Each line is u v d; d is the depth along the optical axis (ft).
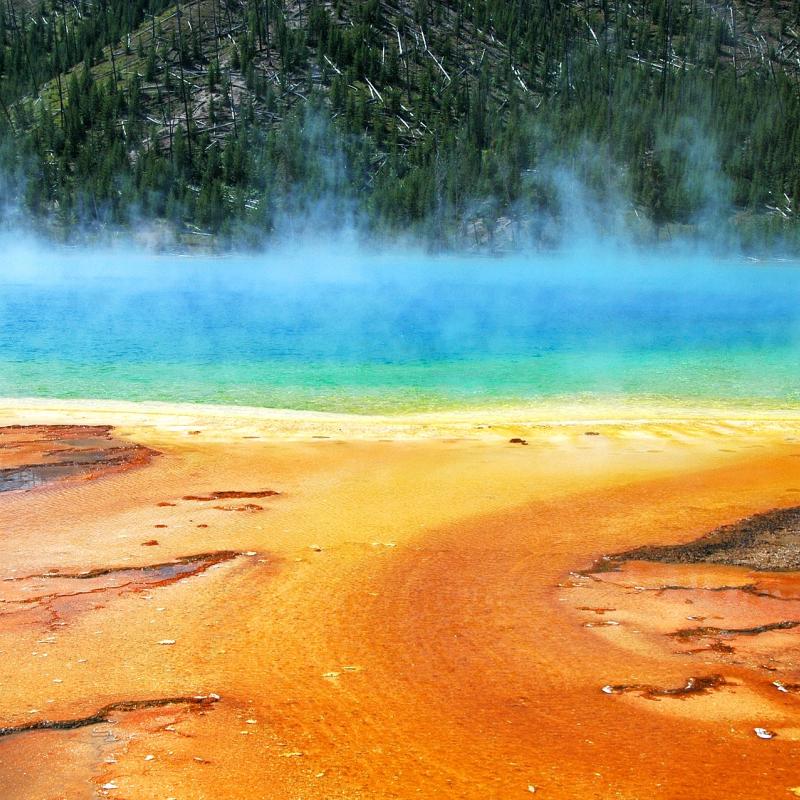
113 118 435.12
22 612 24.63
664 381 68.39
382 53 543.39
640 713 19.61
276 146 420.36
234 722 19.02
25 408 54.34
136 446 44.39
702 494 37.40
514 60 556.51
